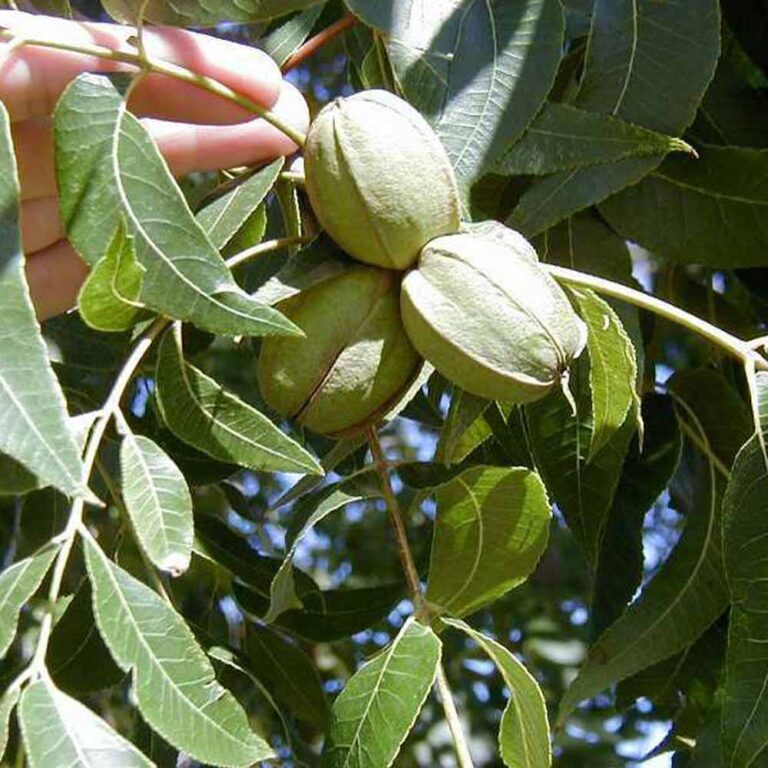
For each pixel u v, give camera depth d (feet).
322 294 1.51
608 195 1.70
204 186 1.99
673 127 1.70
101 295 1.36
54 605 1.35
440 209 1.49
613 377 1.64
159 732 1.31
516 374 1.46
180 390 1.48
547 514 1.59
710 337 1.56
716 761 1.86
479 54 1.62
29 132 1.60
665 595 1.88
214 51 1.56
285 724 1.83
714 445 1.95
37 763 1.27
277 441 1.47
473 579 1.62
